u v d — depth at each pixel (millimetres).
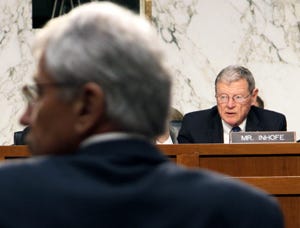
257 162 5383
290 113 9609
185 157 5340
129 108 1793
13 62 9805
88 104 1798
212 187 1782
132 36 1789
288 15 9648
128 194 1734
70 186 1725
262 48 9648
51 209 1700
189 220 1745
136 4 9719
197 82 9680
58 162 1769
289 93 9625
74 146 1827
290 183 5000
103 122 1802
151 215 1738
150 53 1796
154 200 1748
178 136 6988
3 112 9773
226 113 6926
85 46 1774
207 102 9664
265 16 9664
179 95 9680
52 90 1815
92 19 1793
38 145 1851
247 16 9664
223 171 5383
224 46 9680
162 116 1829
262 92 9641
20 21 9828
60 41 1793
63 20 1827
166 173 1791
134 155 1789
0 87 9781
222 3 9664
